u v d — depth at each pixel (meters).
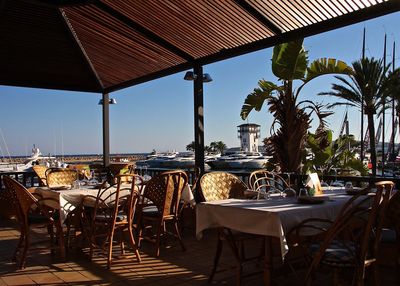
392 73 17.42
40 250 4.33
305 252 2.94
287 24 5.00
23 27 6.38
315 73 6.75
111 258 4.25
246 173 5.66
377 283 2.69
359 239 2.66
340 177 4.89
